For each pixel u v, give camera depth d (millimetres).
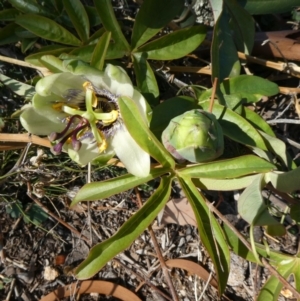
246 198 170
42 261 205
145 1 183
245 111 187
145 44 187
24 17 179
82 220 209
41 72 195
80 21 185
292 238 212
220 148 153
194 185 168
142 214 164
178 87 209
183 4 190
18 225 205
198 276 208
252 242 165
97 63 169
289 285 165
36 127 152
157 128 179
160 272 208
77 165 201
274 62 205
